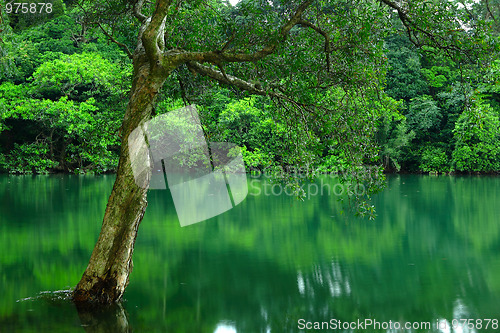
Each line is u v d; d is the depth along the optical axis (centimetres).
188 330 539
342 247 992
